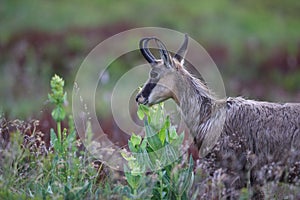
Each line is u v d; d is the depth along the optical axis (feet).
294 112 35.70
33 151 34.24
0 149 32.55
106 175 33.83
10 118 44.55
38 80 79.30
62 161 32.63
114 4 140.36
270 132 35.42
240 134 35.76
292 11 147.23
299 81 86.79
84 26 121.08
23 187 31.60
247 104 36.29
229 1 146.72
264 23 135.54
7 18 134.82
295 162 34.40
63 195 30.37
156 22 128.88
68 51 96.32
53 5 140.05
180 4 140.97
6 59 94.58
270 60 97.04
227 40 119.03
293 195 31.96
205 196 31.81
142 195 30.32
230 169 35.29
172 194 30.99
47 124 44.70
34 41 103.45
